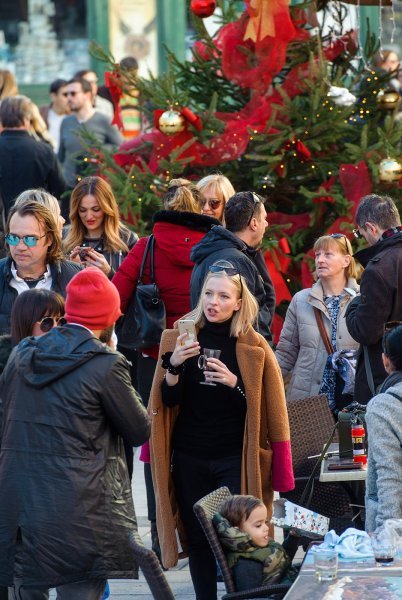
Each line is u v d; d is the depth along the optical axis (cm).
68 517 1579
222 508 1689
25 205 2077
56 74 5509
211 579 1970
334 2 3500
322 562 1394
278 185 3347
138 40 5378
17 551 1595
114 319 1689
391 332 1670
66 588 1622
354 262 2498
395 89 3450
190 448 1942
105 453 1628
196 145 3212
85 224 2602
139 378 2456
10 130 3481
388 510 1562
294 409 2172
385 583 1374
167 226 2375
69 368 1608
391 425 1591
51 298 1778
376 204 2222
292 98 3316
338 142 3366
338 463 2009
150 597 2145
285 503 1877
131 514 1642
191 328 1884
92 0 5378
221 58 3406
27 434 1612
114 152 3416
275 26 3194
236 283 1912
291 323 2512
